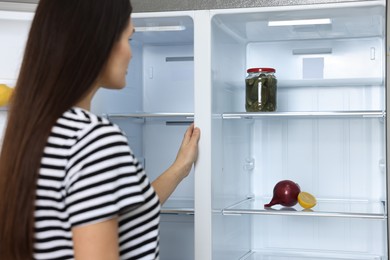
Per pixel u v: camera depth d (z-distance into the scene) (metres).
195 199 1.70
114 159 0.96
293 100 2.22
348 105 2.17
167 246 2.25
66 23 0.98
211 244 1.69
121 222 1.03
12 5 1.66
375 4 1.58
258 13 1.68
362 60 2.08
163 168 2.25
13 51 1.71
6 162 0.96
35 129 0.95
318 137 2.20
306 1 1.63
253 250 2.27
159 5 1.71
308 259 2.12
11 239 0.95
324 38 2.10
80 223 0.92
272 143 2.24
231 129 1.99
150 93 2.26
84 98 1.03
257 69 1.91
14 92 0.99
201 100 1.69
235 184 2.04
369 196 2.14
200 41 1.69
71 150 0.95
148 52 2.26
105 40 1.01
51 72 0.97
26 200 0.94
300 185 2.21
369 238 2.15
